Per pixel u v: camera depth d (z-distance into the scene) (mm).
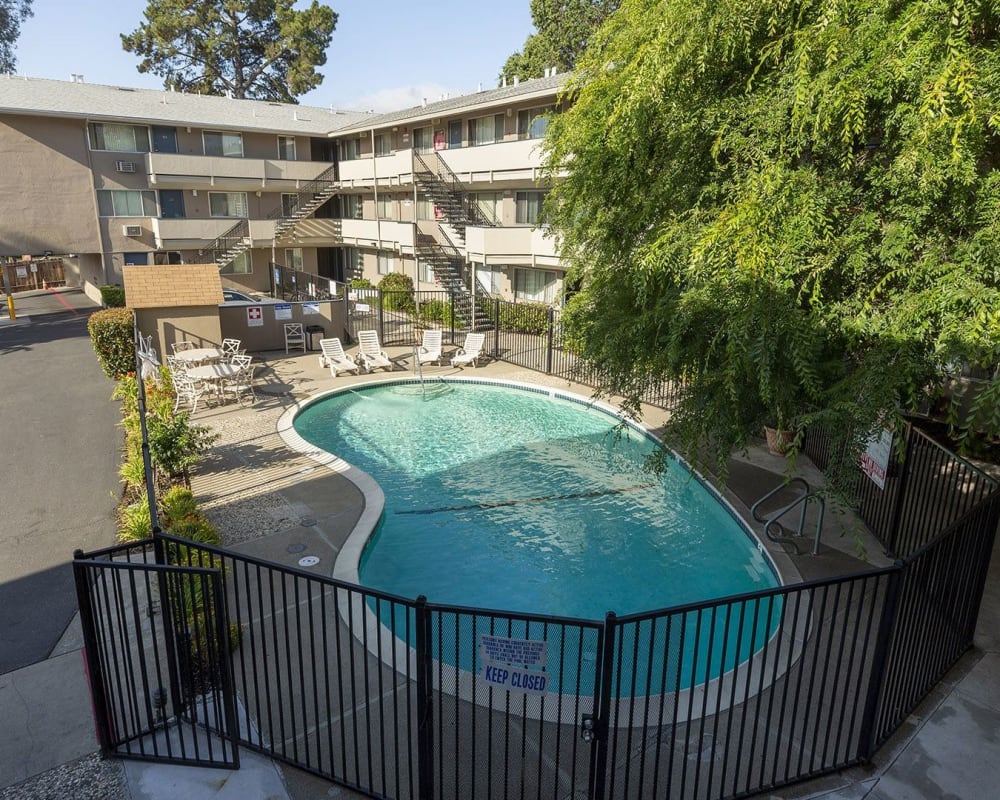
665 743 5434
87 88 33000
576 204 10148
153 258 33219
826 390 6730
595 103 8906
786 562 8719
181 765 5133
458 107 27234
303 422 16078
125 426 13438
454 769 5086
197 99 36281
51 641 6949
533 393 18766
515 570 9547
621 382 9648
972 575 6277
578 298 10781
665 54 7090
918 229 6137
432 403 17906
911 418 12938
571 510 11547
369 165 32656
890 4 5938
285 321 22438
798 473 11789
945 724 5555
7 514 10172
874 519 9422
